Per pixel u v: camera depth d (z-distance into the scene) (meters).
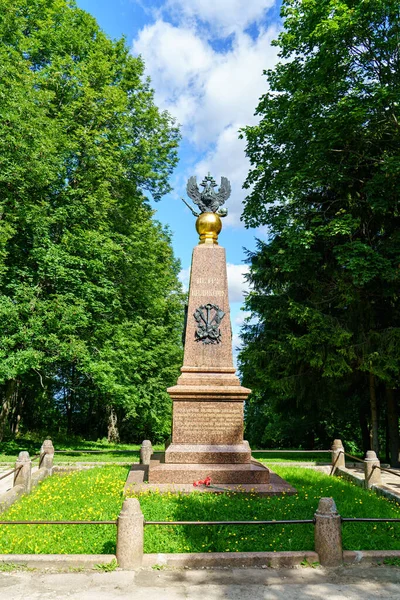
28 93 18.14
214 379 11.45
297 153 19.28
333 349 17.97
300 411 22.69
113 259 20.41
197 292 12.24
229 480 10.20
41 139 17.86
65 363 22.50
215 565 6.22
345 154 18.47
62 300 18.89
